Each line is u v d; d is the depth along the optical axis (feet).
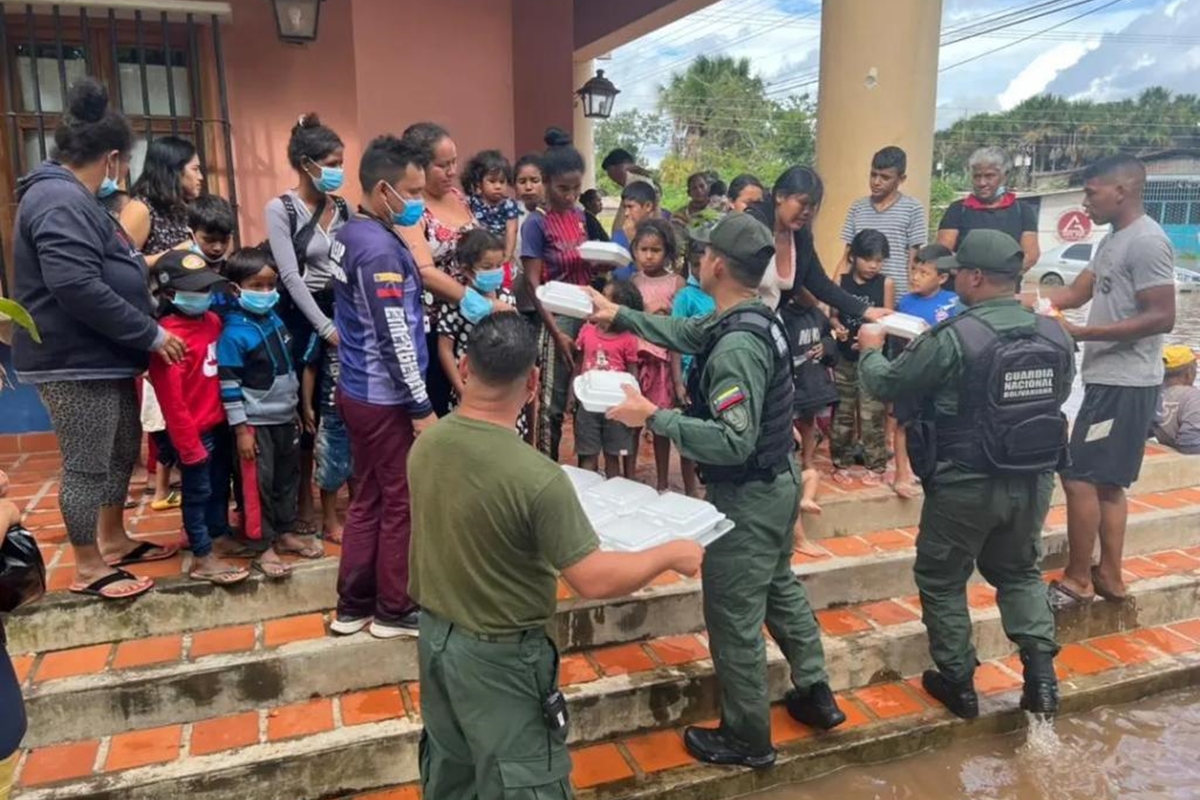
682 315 12.62
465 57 22.11
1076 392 25.54
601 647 10.91
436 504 6.66
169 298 9.90
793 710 10.37
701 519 7.55
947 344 9.50
